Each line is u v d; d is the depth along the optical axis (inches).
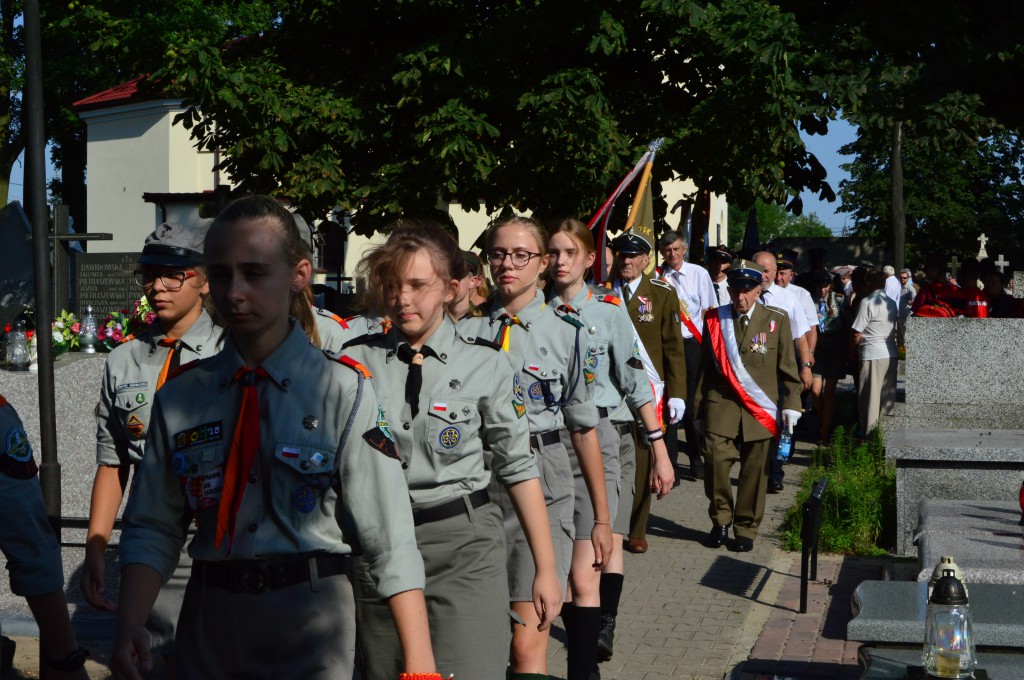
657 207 565.9
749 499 332.5
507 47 489.7
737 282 333.4
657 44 508.1
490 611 146.3
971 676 150.3
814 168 592.1
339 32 560.1
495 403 147.3
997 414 408.8
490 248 195.0
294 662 104.3
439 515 144.3
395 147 523.5
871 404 500.4
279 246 105.2
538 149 462.9
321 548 105.5
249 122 500.1
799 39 497.4
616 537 236.4
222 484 104.9
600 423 222.7
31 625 255.3
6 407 130.9
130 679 102.0
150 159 1266.0
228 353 107.8
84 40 1206.3
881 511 342.3
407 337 148.6
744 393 332.8
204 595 105.8
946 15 519.2
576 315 220.8
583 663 203.3
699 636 250.7
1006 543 238.4
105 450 160.4
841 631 253.0
